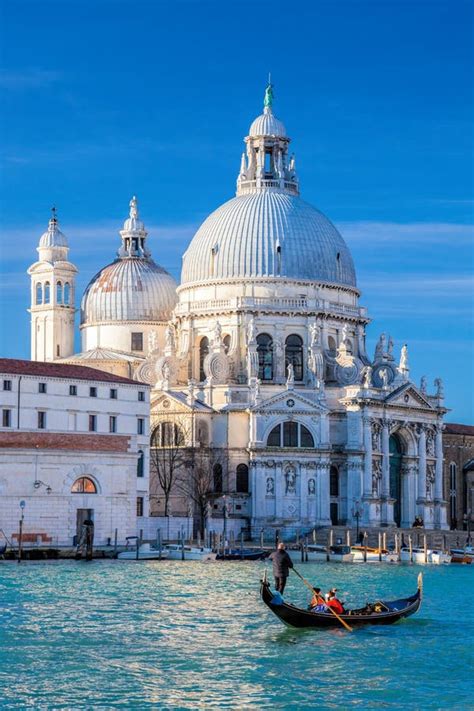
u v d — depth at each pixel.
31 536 170.38
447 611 116.62
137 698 78.75
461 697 80.50
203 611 112.31
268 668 87.31
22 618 106.19
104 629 101.19
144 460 193.25
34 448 170.88
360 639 98.75
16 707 76.38
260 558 175.12
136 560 168.25
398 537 183.75
